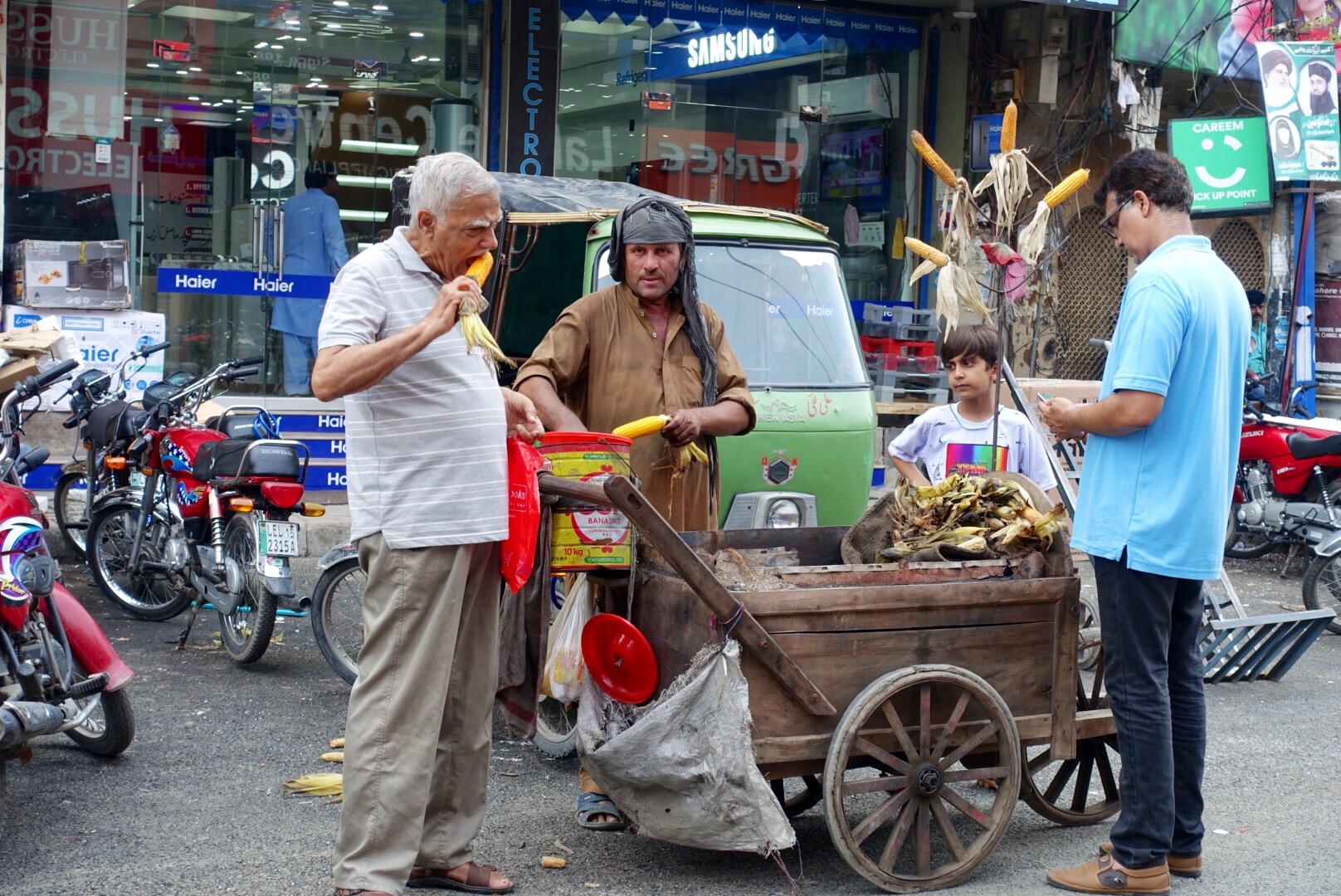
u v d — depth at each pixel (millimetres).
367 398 3568
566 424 4395
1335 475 9500
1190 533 3758
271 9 10398
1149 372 3719
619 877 4000
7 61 9531
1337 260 12922
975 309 4664
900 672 3852
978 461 5070
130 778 4785
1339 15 12375
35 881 3867
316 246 10609
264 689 5957
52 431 9375
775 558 4270
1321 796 4988
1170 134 12086
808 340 6477
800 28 12328
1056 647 4137
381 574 3572
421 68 10969
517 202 6523
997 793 4078
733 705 3672
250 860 4059
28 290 9445
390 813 3523
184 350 10188
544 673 4484
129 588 7328
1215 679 6684
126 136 10008
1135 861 3867
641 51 11711
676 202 4703
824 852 4270
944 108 12828
